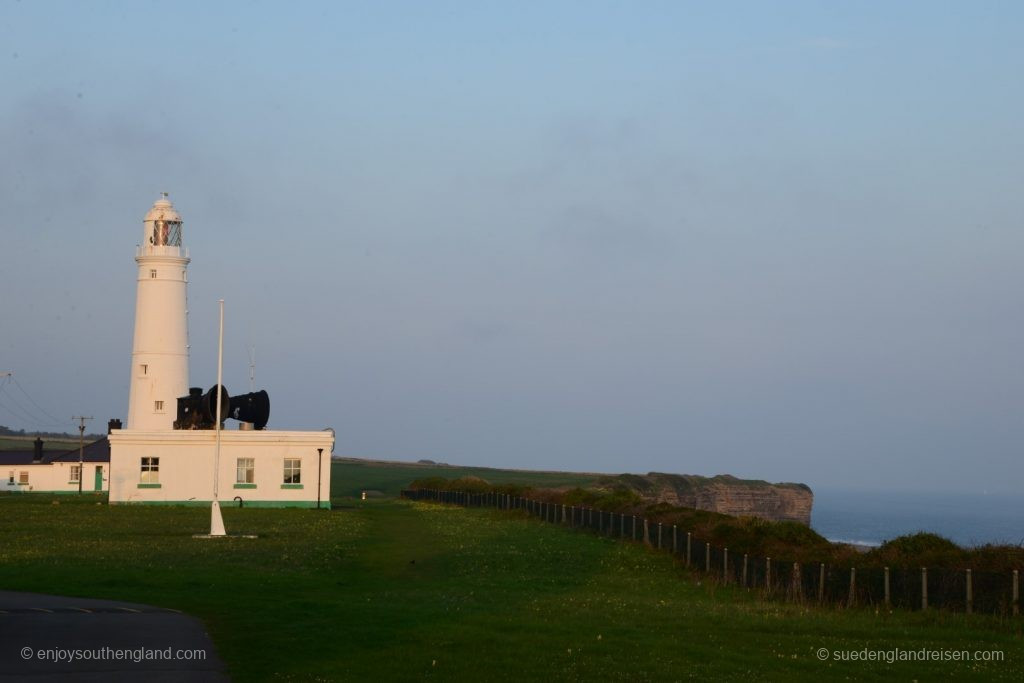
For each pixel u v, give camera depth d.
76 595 28.44
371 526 57.94
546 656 21.69
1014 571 27.47
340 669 19.92
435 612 26.88
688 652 22.72
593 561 41.94
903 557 31.36
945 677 21.45
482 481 96.44
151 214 77.69
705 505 158.38
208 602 27.28
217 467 50.38
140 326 77.19
